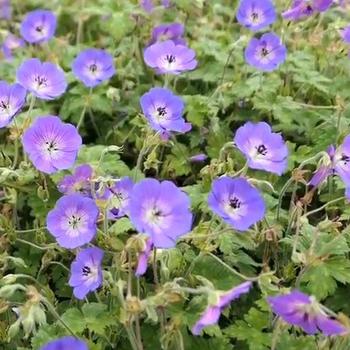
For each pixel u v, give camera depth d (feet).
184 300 1.68
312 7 2.42
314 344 1.63
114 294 1.60
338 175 1.88
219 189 1.56
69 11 3.22
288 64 2.52
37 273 2.00
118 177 2.06
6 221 1.95
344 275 1.76
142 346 1.67
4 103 2.02
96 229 1.76
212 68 2.59
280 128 2.33
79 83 2.54
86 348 1.42
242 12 2.48
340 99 2.29
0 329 1.80
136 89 2.56
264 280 1.56
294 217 1.86
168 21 2.81
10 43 2.95
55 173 2.09
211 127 2.29
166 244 1.50
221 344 1.67
